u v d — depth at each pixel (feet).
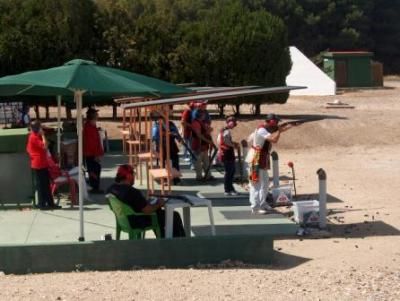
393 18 300.81
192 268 36.63
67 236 41.32
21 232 42.47
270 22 116.06
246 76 114.11
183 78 115.34
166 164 50.70
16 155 49.29
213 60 114.11
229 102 114.32
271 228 44.65
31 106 114.83
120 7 116.37
